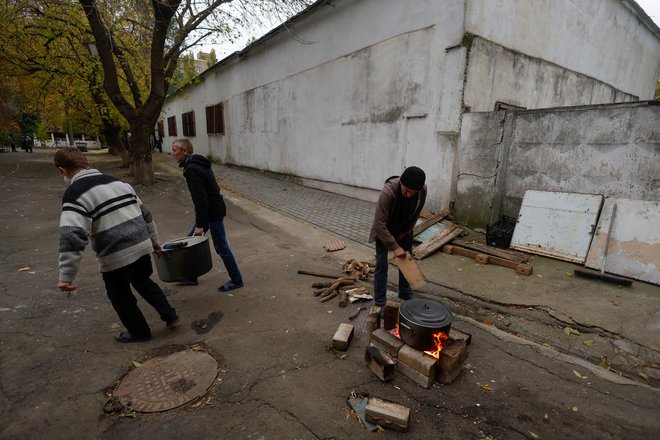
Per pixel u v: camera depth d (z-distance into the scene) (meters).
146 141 11.02
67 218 2.43
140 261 2.96
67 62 11.78
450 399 2.40
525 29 7.00
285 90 11.30
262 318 3.48
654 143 4.14
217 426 2.16
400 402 2.37
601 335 3.14
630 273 4.11
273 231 6.68
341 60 8.83
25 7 9.97
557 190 5.03
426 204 7.00
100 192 2.63
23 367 2.70
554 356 2.91
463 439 2.09
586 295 3.81
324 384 2.54
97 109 15.23
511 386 2.54
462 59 6.02
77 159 2.66
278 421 2.20
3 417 2.21
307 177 10.91
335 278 4.49
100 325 3.31
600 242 4.39
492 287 4.09
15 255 5.16
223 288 4.08
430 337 2.52
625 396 2.46
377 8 7.63
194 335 3.17
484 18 6.15
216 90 16.31
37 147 40.00
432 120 6.70
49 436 2.07
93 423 2.18
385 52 7.55
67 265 2.44
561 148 4.93
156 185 11.24
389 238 3.15
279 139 12.05
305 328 3.31
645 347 2.94
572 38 8.42
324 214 7.79
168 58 11.41
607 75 10.38
